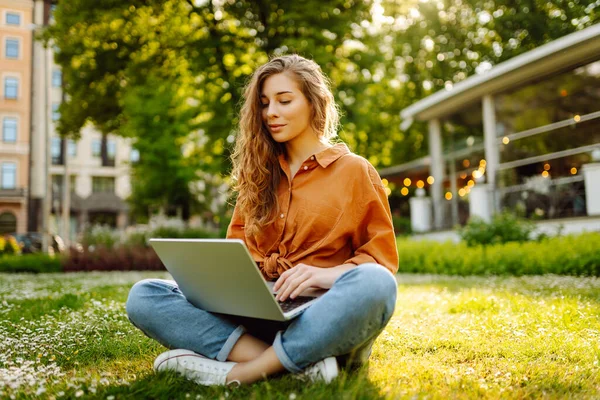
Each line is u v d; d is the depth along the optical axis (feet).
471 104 42.14
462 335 9.18
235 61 46.39
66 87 49.98
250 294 5.64
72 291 19.56
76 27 44.78
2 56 115.24
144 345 8.77
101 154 128.67
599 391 6.00
